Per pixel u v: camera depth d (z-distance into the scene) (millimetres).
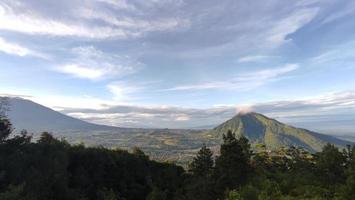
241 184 55594
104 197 80188
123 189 92188
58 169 77375
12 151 77438
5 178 66750
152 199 79875
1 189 62500
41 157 77625
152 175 104062
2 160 70625
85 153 95062
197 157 80062
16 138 82750
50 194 70375
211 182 60594
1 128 82625
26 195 60688
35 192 65062
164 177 102875
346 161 60781
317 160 65438
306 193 46125
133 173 100938
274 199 43719
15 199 56312
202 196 60531
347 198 45375
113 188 91312
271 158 82875
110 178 94688
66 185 75812
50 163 77125
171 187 96000
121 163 102250
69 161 90250
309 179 54500
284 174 57188
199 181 64688
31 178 67875
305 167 67062
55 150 85875
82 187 83938
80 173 87250
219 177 61156
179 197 75625
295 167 68125
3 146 77938
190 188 66312
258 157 74312
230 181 59438
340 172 59188
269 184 47562
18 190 57781
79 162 92875
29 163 73938
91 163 93875
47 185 70625
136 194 92375
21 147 80500
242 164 61906
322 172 60531
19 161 72625
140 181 100250
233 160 61594
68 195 73875
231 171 60500
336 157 60219
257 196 44406
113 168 97562
